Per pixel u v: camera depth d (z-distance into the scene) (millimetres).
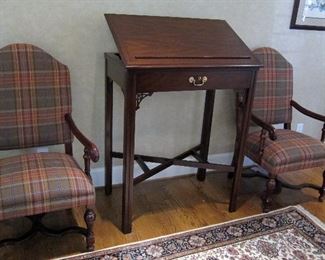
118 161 2330
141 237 1845
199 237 1859
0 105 1715
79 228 1697
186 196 2301
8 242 1613
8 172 1530
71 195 1471
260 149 2078
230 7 2270
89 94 2092
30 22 1821
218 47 1857
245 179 2580
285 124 2510
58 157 1715
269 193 2102
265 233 1916
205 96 2375
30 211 1425
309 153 2039
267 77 2350
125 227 1859
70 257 1659
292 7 2455
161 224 1969
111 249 1730
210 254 1726
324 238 1897
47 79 1787
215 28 2004
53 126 1836
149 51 1675
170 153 2477
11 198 1381
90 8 1920
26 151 2051
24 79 1742
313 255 1760
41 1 1803
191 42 1832
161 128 2373
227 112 2551
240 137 1992
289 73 2432
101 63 2053
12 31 1803
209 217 2062
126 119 1658
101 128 2201
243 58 1826
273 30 2469
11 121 1749
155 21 1910
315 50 2693
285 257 1736
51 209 1462
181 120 2416
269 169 2018
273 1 2377
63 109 1847
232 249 1771
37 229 1666
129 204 1828
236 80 1812
